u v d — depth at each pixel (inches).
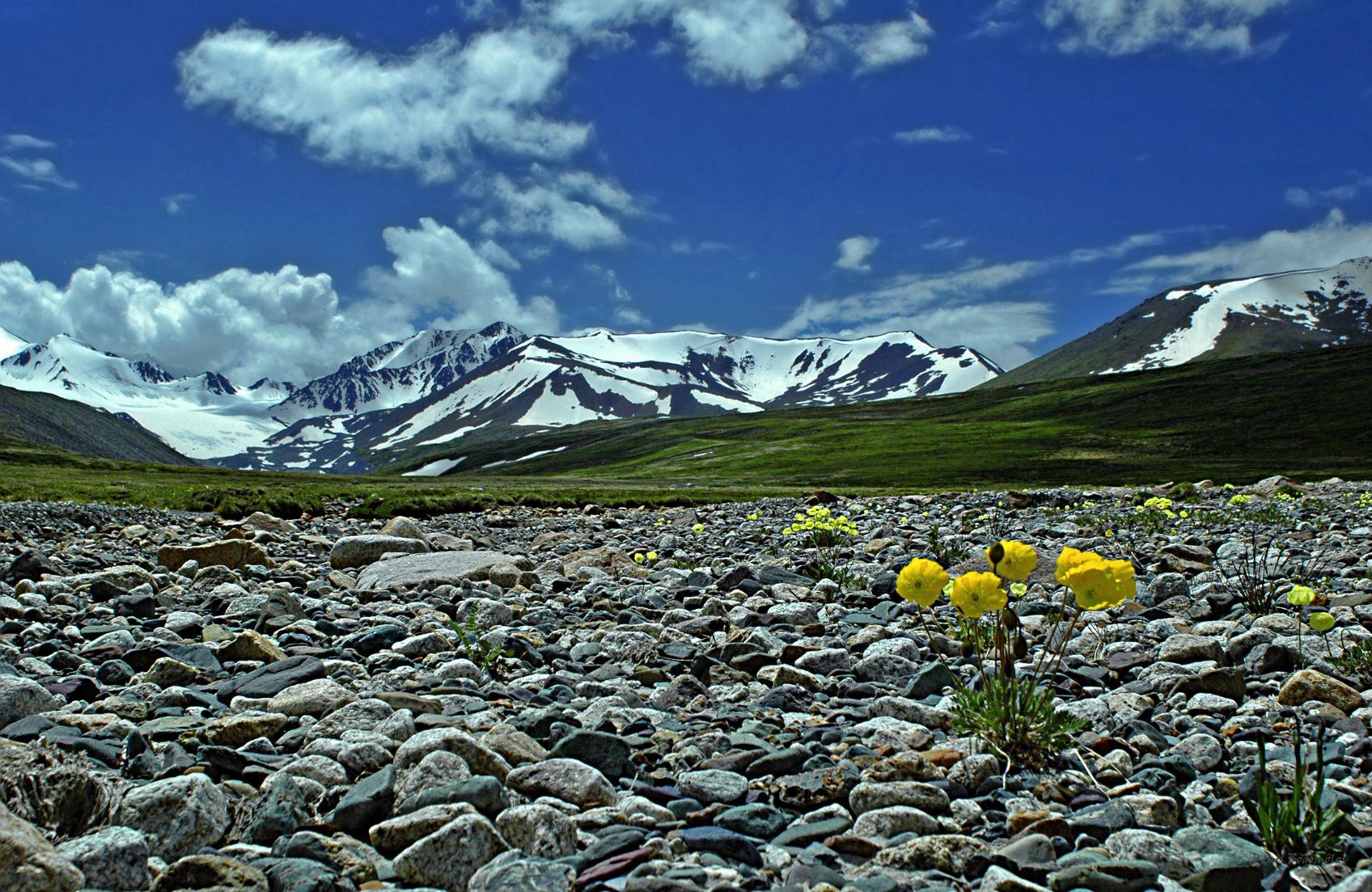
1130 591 194.5
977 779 207.5
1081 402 7303.2
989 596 213.5
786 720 269.9
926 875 161.9
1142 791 202.2
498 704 276.1
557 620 450.3
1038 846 170.4
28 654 341.7
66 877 140.3
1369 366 6604.3
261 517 1038.4
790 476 5241.1
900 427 7288.4
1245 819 190.5
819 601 514.9
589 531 1164.5
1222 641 365.4
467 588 545.6
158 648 335.9
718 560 708.7
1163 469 4598.9
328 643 392.8
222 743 231.1
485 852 164.4
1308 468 4205.2
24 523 932.0
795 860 171.0
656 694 299.9
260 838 174.6
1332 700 267.4
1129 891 154.4
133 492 1571.1
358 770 210.2
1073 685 304.7
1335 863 172.2
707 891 151.6
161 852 163.0
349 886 154.3
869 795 193.2
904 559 653.3
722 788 202.8
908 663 327.9
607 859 167.2
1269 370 7165.4
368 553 703.7
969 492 1957.4
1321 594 455.5
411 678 307.1
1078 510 1193.4
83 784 169.9
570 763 203.9
